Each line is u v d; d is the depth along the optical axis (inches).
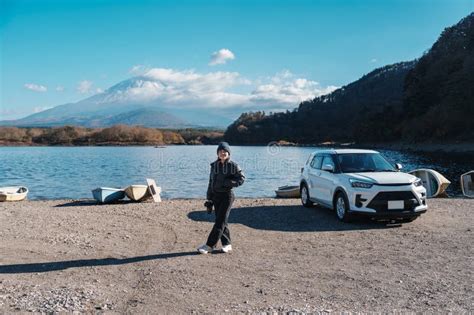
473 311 202.2
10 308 210.2
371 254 314.0
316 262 293.6
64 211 547.2
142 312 206.4
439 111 4141.2
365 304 212.8
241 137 7396.7
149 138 7032.5
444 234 380.2
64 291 235.0
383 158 500.4
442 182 690.2
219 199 324.2
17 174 1699.1
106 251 332.2
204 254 319.0
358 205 426.0
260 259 303.0
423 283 244.5
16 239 377.1
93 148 5935.0
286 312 203.0
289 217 481.7
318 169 517.7
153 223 452.4
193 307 211.9
